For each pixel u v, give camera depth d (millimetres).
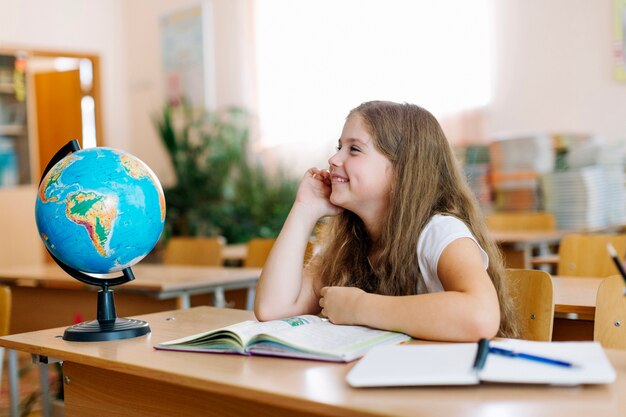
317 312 1708
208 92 7234
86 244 1518
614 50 4789
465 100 5453
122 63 7914
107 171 1542
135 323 1575
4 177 6715
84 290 3482
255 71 6848
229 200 6629
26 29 7102
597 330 1601
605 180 4582
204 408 1307
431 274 1484
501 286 1592
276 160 6688
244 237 6266
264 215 6266
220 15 7145
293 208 1686
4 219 6648
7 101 6777
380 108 1588
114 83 7852
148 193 1574
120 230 1526
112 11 7832
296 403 995
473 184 5000
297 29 6496
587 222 4496
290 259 1641
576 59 4969
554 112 5090
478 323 1254
